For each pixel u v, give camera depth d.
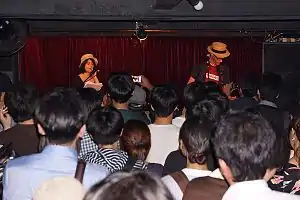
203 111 2.89
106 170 1.99
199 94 3.50
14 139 2.93
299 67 8.03
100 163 2.41
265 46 8.13
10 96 2.98
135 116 3.47
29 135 2.94
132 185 1.10
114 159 2.43
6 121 3.52
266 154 1.56
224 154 1.59
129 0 5.05
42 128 2.03
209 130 2.13
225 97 3.35
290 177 2.05
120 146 2.70
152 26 7.48
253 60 10.62
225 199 1.57
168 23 7.46
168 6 4.96
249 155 1.55
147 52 10.61
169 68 10.77
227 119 1.64
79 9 5.03
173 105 3.13
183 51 10.72
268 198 1.54
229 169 1.60
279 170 2.04
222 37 10.34
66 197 1.42
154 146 3.10
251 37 9.54
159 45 10.63
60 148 1.97
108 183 1.12
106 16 5.06
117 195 1.08
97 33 8.95
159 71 10.75
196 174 2.10
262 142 1.57
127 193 1.08
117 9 5.06
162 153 3.10
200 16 5.11
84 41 10.43
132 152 2.63
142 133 2.65
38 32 8.09
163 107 3.10
